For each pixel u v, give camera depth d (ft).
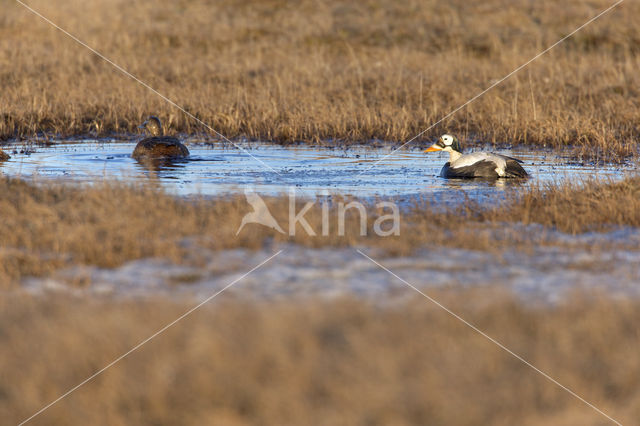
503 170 175.32
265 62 336.90
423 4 452.35
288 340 72.54
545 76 300.40
